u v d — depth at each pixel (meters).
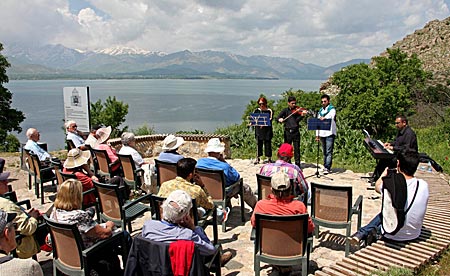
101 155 6.86
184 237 3.15
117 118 25.72
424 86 30.98
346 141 12.05
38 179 6.85
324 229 5.34
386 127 24.77
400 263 3.56
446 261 3.78
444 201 5.77
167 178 5.82
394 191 3.93
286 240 3.60
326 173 8.84
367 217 5.85
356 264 3.62
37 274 2.14
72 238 3.36
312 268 4.14
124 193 6.09
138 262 2.82
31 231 3.80
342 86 27.22
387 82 28.97
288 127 9.07
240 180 5.66
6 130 25.97
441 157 11.45
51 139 59.72
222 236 5.20
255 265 3.73
